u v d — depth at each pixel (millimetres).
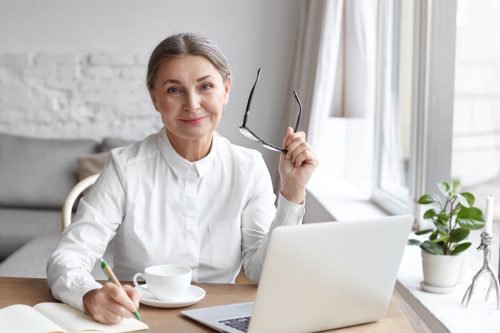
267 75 4523
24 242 3646
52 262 1464
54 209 4176
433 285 1804
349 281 1249
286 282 1180
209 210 1680
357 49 3850
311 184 3877
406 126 2906
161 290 1385
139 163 1645
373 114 3525
